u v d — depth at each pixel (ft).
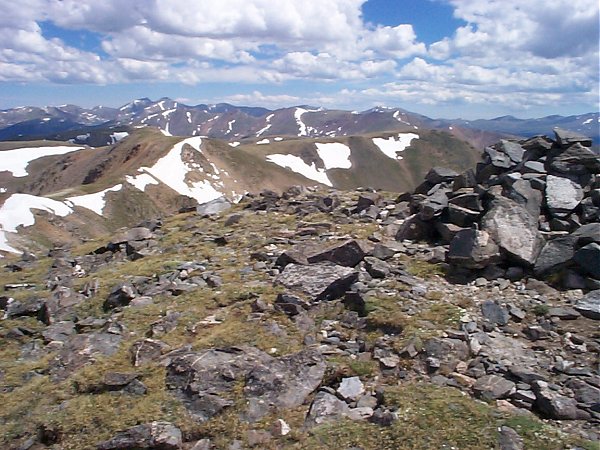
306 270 57.77
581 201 59.67
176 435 34.65
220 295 56.80
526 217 57.06
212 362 41.11
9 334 59.00
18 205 475.31
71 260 89.25
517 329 44.86
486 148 74.90
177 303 56.90
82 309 62.44
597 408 34.04
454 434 31.58
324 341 45.75
